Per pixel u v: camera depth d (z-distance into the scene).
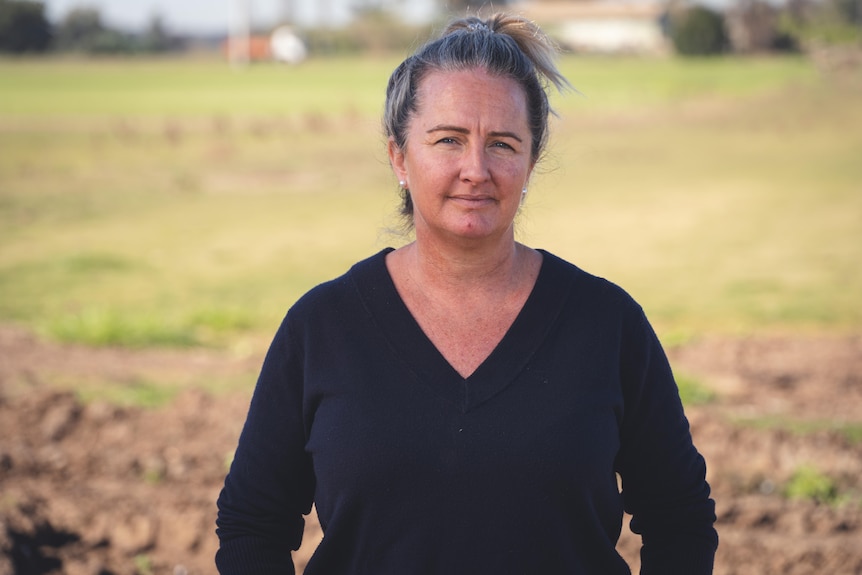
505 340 2.26
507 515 2.19
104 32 124.75
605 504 2.28
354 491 2.21
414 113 2.28
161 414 7.46
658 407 2.35
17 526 5.56
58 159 28.41
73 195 22.28
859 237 17.14
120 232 17.88
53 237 17.28
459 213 2.23
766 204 20.86
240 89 59.75
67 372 9.09
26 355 9.62
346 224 18.97
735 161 27.98
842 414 8.15
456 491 2.19
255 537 2.37
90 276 14.22
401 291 2.33
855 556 5.76
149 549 5.79
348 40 117.25
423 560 2.21
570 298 2.30
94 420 7.34
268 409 2.36
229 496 2.39
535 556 2.20
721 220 19.06
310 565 2.32
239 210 20.59
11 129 36.03
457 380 2.22
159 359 9.83
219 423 7.40
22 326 11.10
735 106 44.56
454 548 2.20
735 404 8.38
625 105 45.28
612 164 27.59
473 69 2.25
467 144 2.23
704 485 2.41
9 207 20.39
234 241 17.16
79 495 6.27
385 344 2.27
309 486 2.43
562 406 2.21
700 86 55.28
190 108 45.91
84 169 26.45
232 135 34.88
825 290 13.34
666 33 113.44
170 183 24.33
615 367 2.28
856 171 25.34
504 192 2.25
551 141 2.49
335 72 81.62
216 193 22.95
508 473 2.18
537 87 2.31
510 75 2.26
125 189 23.31
